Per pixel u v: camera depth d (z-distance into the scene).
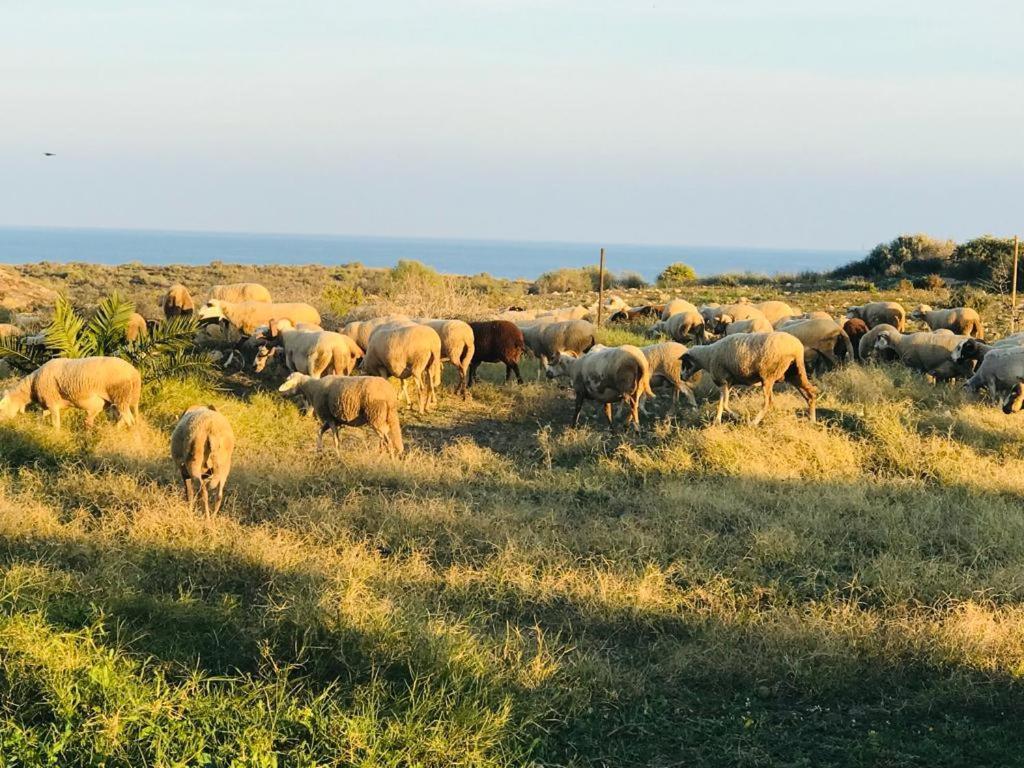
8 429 13.48
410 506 11.40
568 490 12.72
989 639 7.98
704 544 10.50
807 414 15.55
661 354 16.16
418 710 6.75
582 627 8.74
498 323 18.64
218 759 6.15
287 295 28.27
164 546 9.79
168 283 46.19
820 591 9.56
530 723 6.86
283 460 13.42
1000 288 38.62
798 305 36.53
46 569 8.86
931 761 6.54
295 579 9.14
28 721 6.57
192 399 15.93
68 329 15.98
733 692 7.56
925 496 12.39
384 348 16.48
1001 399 16.20
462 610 8.76
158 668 7.26
